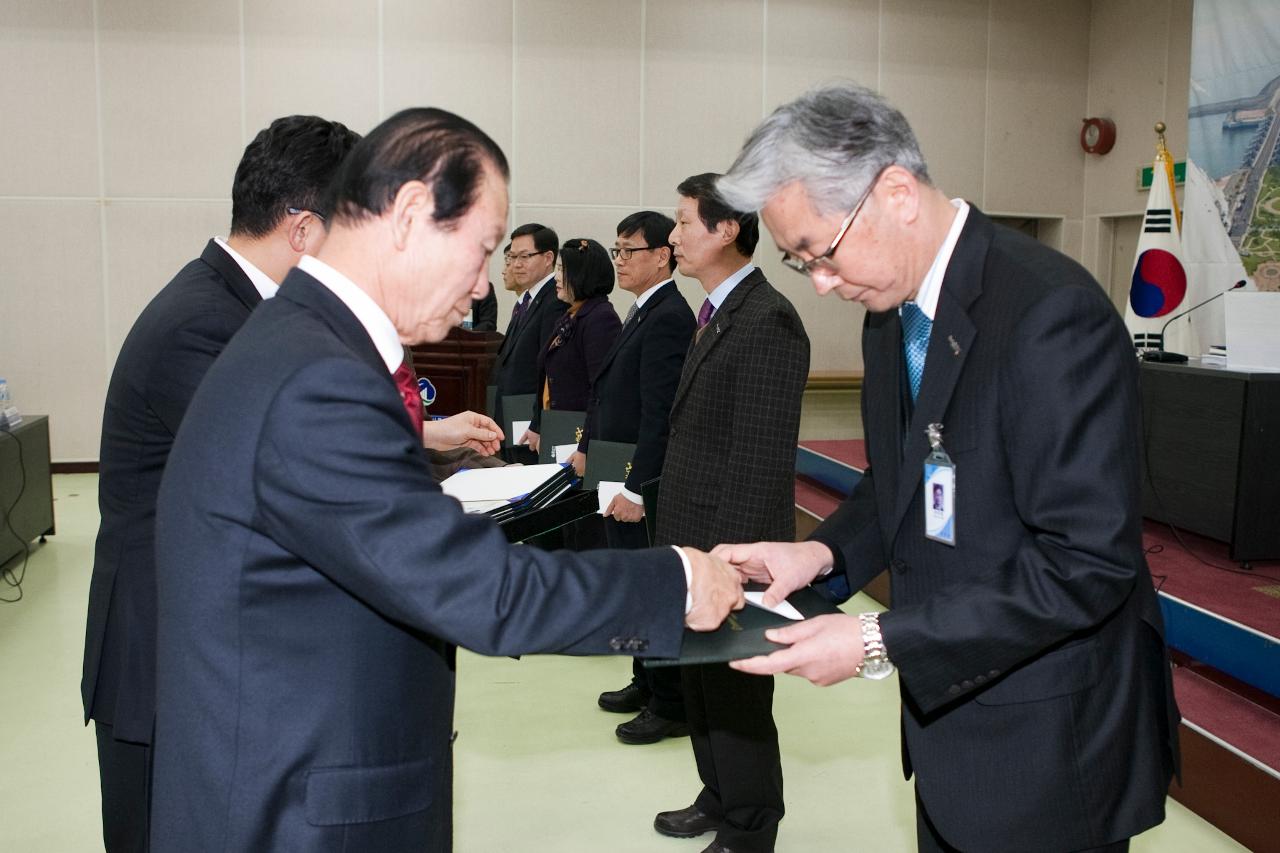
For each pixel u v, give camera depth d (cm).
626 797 268
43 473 508
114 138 684
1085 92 805
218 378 101
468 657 374
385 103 712
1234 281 548
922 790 131
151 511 150
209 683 100
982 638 115
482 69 723
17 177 677
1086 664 122
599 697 331
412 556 95
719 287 240
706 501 227
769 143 120
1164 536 385
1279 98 523
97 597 154
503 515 152
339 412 95
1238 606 295
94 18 673
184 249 699
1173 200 497
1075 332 113
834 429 795
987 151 796
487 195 106
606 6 734
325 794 100
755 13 754
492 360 453
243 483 97
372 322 106
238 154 697
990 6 784
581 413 343
